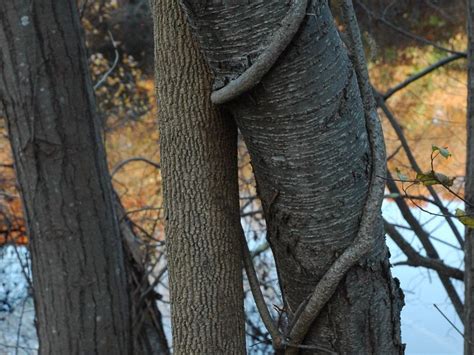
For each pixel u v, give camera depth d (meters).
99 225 3.73
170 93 2.22
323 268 2.10
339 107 1.90
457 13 8.40
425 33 8.55
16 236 5.88
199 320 2.31
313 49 1.80
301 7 1.72
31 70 3.45
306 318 2.16
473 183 3.06
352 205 2.02
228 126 2.27
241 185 5.70
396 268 5.93
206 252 2.29
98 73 8.91
